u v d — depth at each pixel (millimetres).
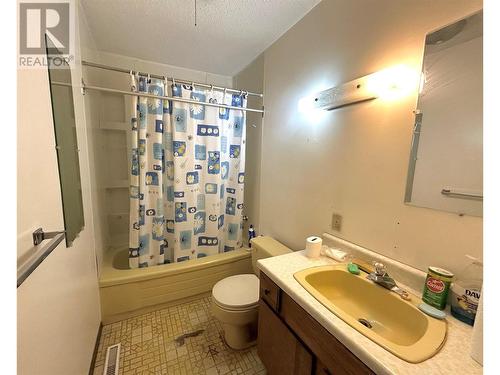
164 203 2014
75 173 1133
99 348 1490
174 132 1874
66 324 923
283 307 1049
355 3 1180
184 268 1904
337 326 740
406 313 866
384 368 590
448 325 757
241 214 2271
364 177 1174
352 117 1226
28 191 628
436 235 895
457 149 817
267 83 2016
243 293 1486
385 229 1083
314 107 1421
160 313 1845
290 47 1696
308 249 1266
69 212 990
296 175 1688
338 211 1339
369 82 1065
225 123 2092
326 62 1378
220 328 1696
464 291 776
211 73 2699
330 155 1381
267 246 1792
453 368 596
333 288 1123
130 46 2049
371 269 1094
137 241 1857
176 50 2113
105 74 2232
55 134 843
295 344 960
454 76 814
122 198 2475
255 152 2305
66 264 945
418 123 926
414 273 952
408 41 953
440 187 871
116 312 1715
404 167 988
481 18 745
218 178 2109
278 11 1498
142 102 1767
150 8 1496
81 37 1495
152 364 1390
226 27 1701
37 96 708
